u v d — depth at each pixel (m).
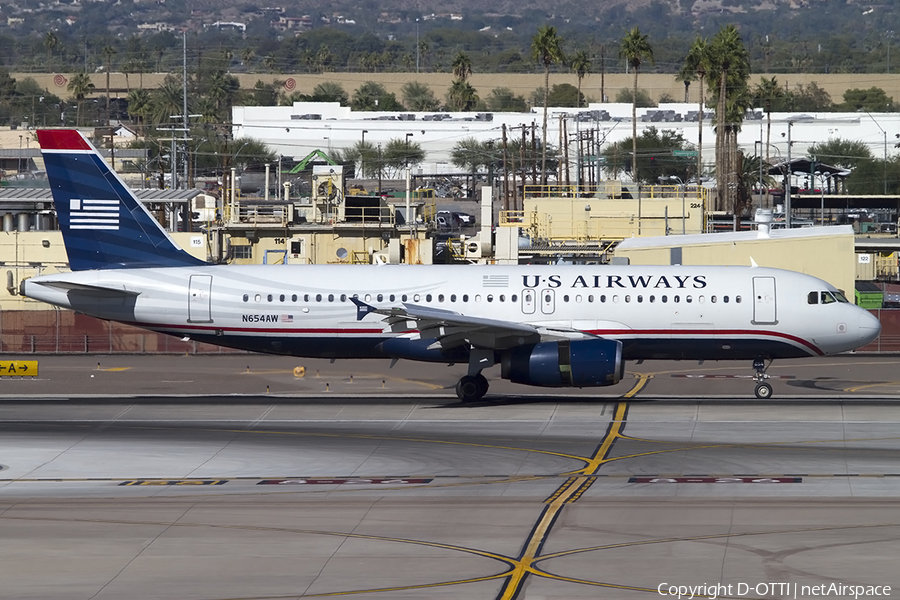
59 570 97.00
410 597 89.25
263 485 130.62
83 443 156.62
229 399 199.38
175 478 135.00
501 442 155.75
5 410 186.12
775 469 136.00
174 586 92.56
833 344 191.88
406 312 176.75
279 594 90.25
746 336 190.88
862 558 97.81
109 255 199.12
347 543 104.81
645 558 98.75
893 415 174.12
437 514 115.62
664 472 135.25
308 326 194.38
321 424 171.50
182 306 195.12
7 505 121.00
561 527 109.88
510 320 191.12
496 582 92.69
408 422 172.50
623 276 193.12
